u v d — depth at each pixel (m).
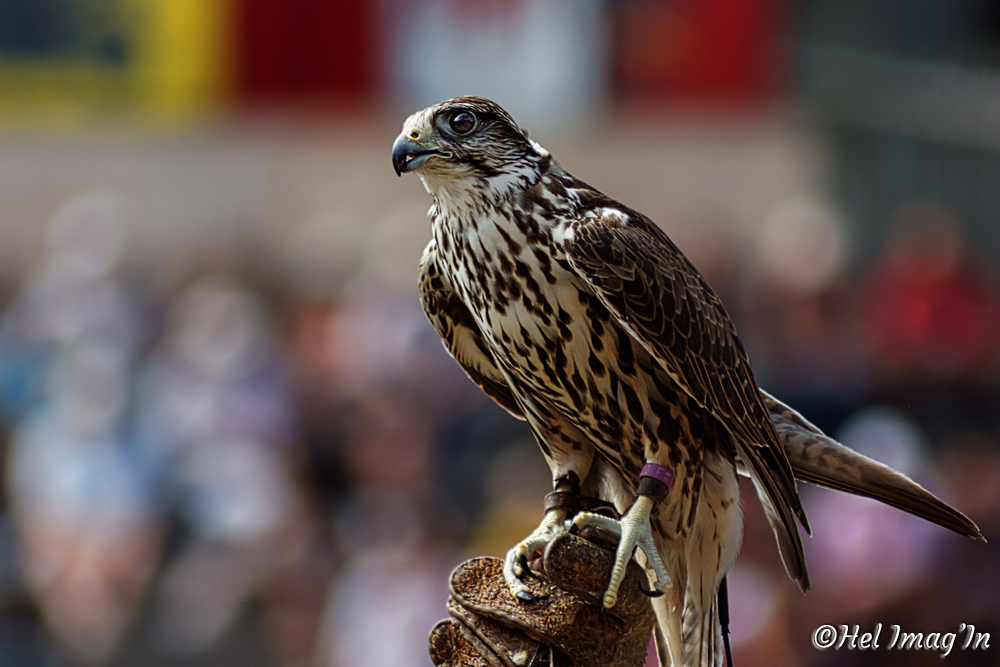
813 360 14.02
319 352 16.16
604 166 23.66
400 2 19.16
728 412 6.04
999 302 15.78
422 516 12.92
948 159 17.97
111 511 13.24
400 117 19.41
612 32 19.38
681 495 5.96
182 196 25.08
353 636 12.04
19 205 24.89
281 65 19.36
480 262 5.94
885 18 19.19
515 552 5.37
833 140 19.56
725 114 20.23
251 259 20.12
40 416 14.46
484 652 5.17
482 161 5.86
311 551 13.26
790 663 10.38
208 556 13.14
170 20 19.08
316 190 24.88
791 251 15.44
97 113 19.66
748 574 11.05
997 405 13.88
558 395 6.07
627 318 5.82
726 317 6.32
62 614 13.00
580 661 5.14
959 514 5.81
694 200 23.77
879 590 10.13
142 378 14.70
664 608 6.06
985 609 9.98
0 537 13.72
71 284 16.55
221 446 13.77
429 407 14.26
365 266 18.69
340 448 14.07
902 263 15.85
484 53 19.33
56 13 19.08
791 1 19.45
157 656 12.80
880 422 13.05
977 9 19.09
